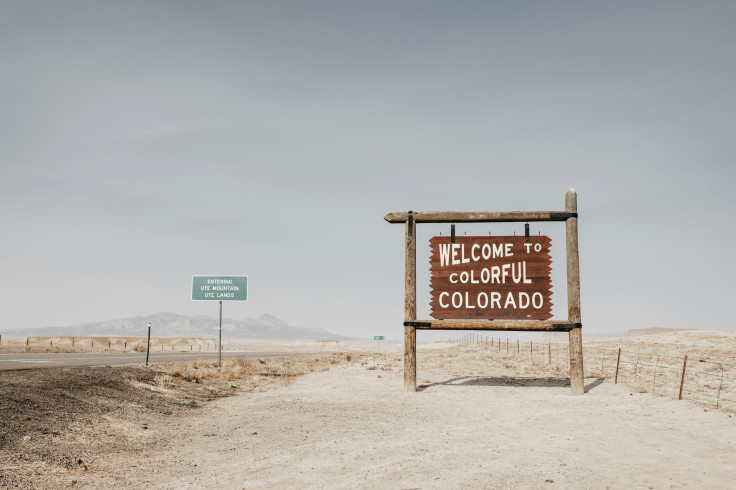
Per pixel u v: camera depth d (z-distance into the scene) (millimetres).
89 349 47594
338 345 130000
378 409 16078
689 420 13227
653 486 7988
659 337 53125
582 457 9859
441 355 37906
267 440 11727
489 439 11664
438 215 19891
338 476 8758
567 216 19188
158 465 9586
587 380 22406
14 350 42000
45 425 11086
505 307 19516
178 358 32125
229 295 27297
